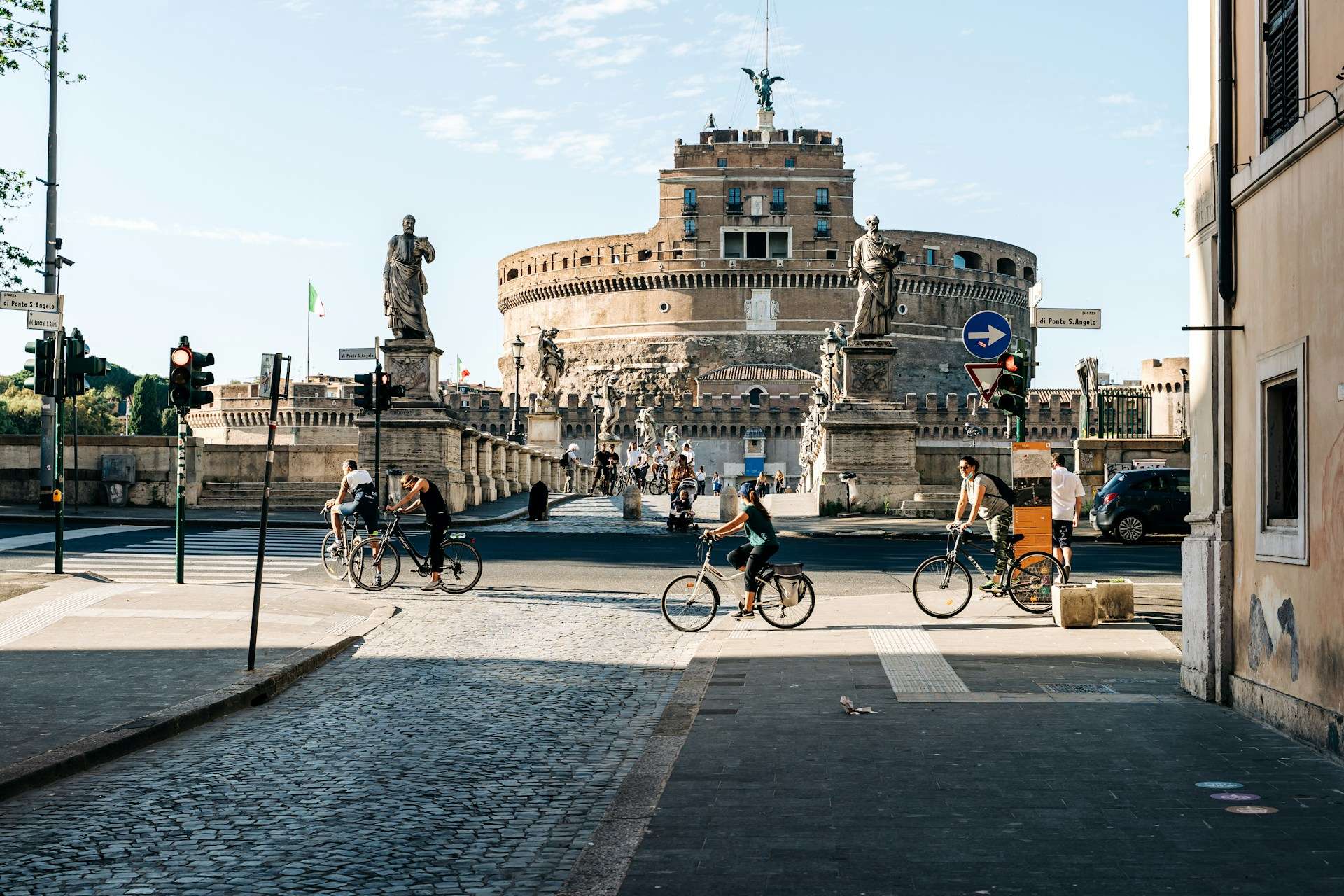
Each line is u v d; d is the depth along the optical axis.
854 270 39.00
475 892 6.55
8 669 12.98
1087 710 10.56
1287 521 9.74
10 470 39.34
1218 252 10.75
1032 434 139.12
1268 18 10.13
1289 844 6.75
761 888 6.22
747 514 16.38
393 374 39.75
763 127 166.62
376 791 8.67
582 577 22.80
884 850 6.79
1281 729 9.50
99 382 190.25
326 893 6.53
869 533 32.41
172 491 38.81
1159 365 105.25
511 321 180.75
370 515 20.69
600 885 6.31
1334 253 8.56
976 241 167.88
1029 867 6.45
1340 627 8.46
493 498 46.78
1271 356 9.76
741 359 157.12
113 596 18.05
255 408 132.38
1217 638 10.84
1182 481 31.55
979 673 12.58
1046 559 17.06
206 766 9.44
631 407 142.25
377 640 15.77
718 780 8.41
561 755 9.85
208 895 6.50
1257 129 10.24
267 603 17.83
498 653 14.84
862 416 38.34
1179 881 6.19
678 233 159.00
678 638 15.89
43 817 8.02
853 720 10.34
